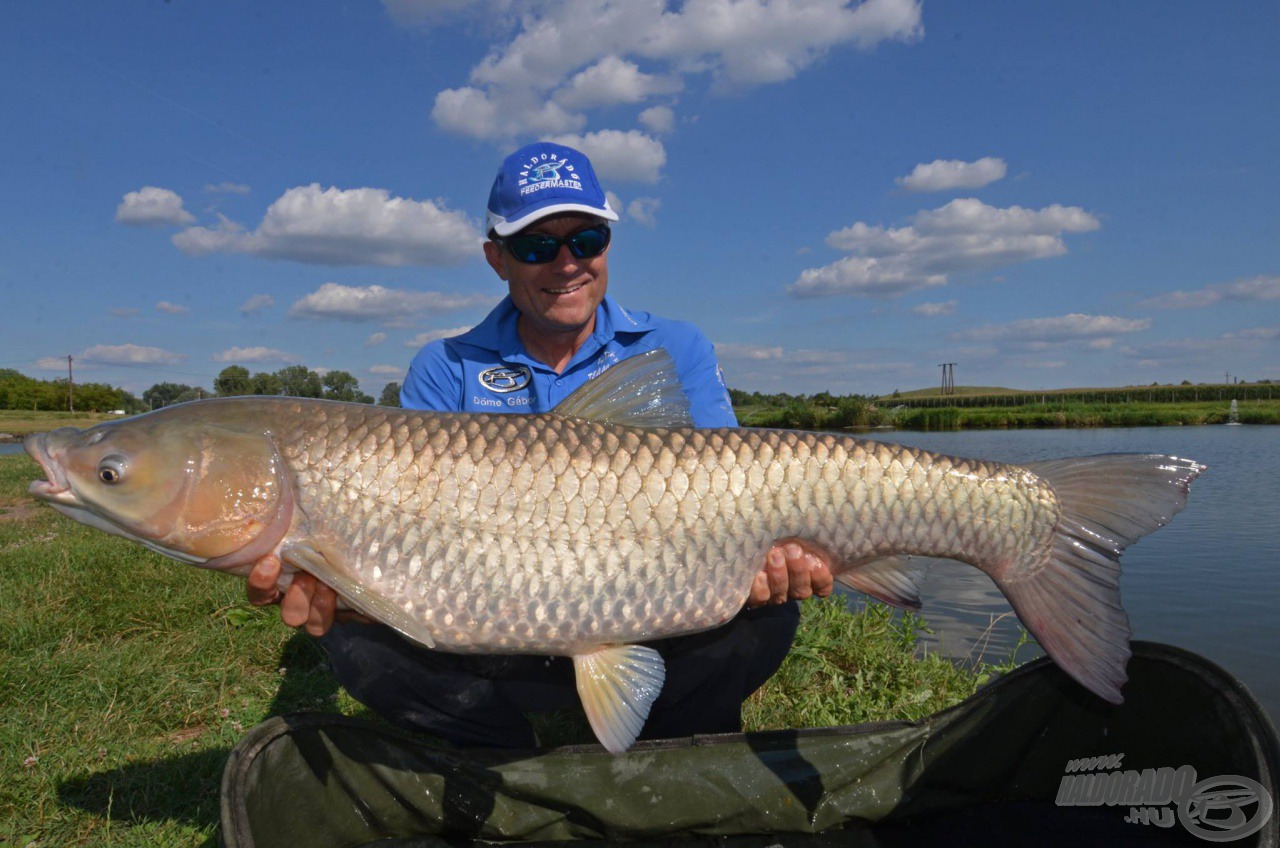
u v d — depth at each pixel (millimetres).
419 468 830
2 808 938
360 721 839
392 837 872
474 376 1166
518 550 828
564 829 884
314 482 828
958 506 893
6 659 1307
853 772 900
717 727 1071
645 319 1224
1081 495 899
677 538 853
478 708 1023
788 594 913
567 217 1062
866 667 1385
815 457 880
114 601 1630
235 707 1222
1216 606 2025
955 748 909
